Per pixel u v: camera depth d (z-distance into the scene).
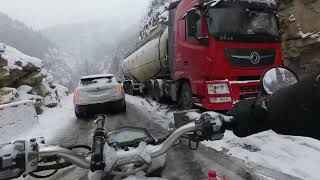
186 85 11.24
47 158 2.76
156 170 3.66
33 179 5.43
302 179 4.68
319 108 1.58
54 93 21.11
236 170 5.26
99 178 3.27
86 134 9.91
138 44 20.78
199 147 6.88
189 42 10.58
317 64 13.02
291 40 13.99
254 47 9.69
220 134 2.45
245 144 6.85
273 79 2.81
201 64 9.72
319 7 12.84
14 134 9.05
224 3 9.56
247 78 9.62
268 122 1.90
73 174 5.61
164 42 14.12
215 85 9.23
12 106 9.30
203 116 2.51
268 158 5.77
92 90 13.41
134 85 23.17
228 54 9.41
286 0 14.20
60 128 11.28
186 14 10.77
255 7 9.91
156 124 10.64
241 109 2.31
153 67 16.59
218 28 9.41
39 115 15.12
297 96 1.67
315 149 6.02
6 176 2.10
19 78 16.70
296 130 1.70
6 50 16.91
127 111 14.69
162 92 15.09
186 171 5.37
